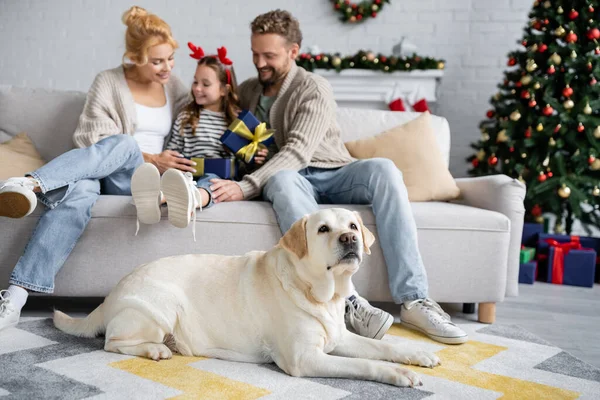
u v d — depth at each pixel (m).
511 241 2.32
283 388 1.37
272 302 1.52
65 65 5.05
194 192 1.93
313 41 4.83
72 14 5.00
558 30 3.47
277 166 2.25
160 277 1.61
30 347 1.63
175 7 4.91
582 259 3.20
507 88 3.77
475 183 2.49
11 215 1.77
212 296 1.58
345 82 4.55
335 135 2.53
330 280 1.48
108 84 2.49
